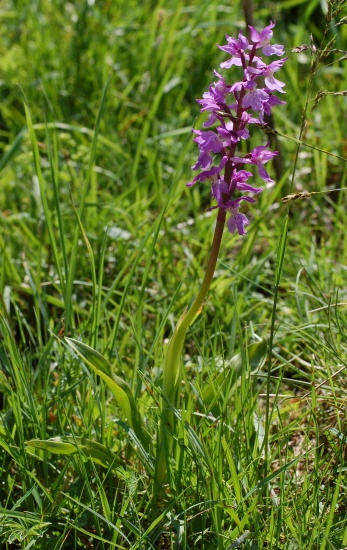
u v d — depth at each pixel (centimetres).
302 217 390
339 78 498
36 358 311
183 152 281
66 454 230
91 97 474
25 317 335
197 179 207
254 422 241
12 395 241
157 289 338
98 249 351
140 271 343
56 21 530
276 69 203
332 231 385
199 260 342
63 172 399
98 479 211
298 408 271
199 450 214
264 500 219
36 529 216
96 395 240
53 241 274
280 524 202
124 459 242
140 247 265
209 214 379
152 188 414
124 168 419
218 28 523
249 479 218
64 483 234
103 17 518
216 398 229
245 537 197
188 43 500
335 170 418
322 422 261
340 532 210
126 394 223
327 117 454
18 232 360
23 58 493
